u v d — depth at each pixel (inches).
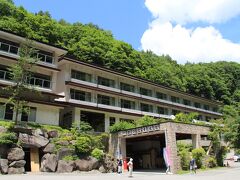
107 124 1689.2
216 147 1393.9
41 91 1326.3
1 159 921.5
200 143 1291.8
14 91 1122.7
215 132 1374.3
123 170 1288.1
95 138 1315.2
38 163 1063.6
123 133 1348.4
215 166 1331.2
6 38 1312.7
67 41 2293.3
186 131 1215.6
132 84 2025.1
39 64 1371.8
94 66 1690.5
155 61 3339.1
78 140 1166.3
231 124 1524.4
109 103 1800.0
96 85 1713.8
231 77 3986.2
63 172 1042.1
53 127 1219.9
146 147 1605.6
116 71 1828.2
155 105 2169.0
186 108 2428.6
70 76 1594.5
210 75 3732.8
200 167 1234.6
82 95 1642.5
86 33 2493.8
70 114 1542.8
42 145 1079.0
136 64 2615.7
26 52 1172.5
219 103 2925.7
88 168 1128.2
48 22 2171.5
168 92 2356.1
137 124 1534.2
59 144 1120.2
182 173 1063.6
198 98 2642.7
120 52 2448.3
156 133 1224.2
